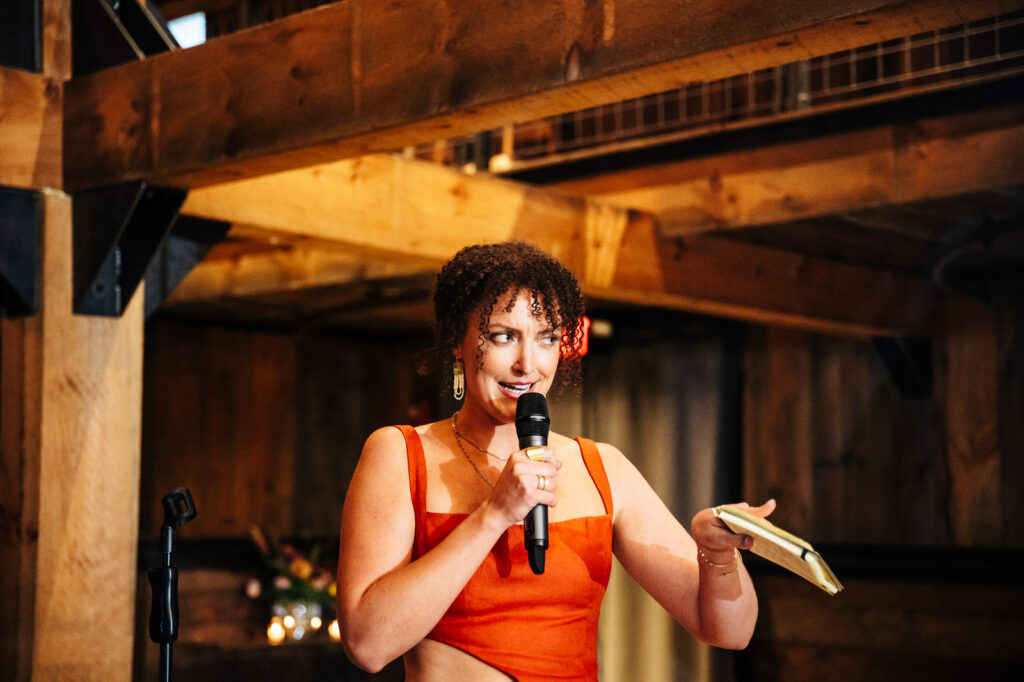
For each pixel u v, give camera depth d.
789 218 3.96
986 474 5.35
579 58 2.13
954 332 5.49
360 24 2.47
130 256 3.04
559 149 5.31
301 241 3.56
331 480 7.13
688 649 5.92
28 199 2.99
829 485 5.76
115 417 3.07
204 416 6.59
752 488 5.96
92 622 2.98
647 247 4.25
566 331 1.72
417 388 7.33
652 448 6.18
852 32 1.86
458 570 1.51
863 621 5.59
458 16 2.31
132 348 3.12
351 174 3.55
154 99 2.85
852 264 5.05
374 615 1.51
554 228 4.00
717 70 2.06
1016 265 5.21
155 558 6.23
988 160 3.52
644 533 1.78
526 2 2.21
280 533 6.86
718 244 4.48
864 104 3.79
